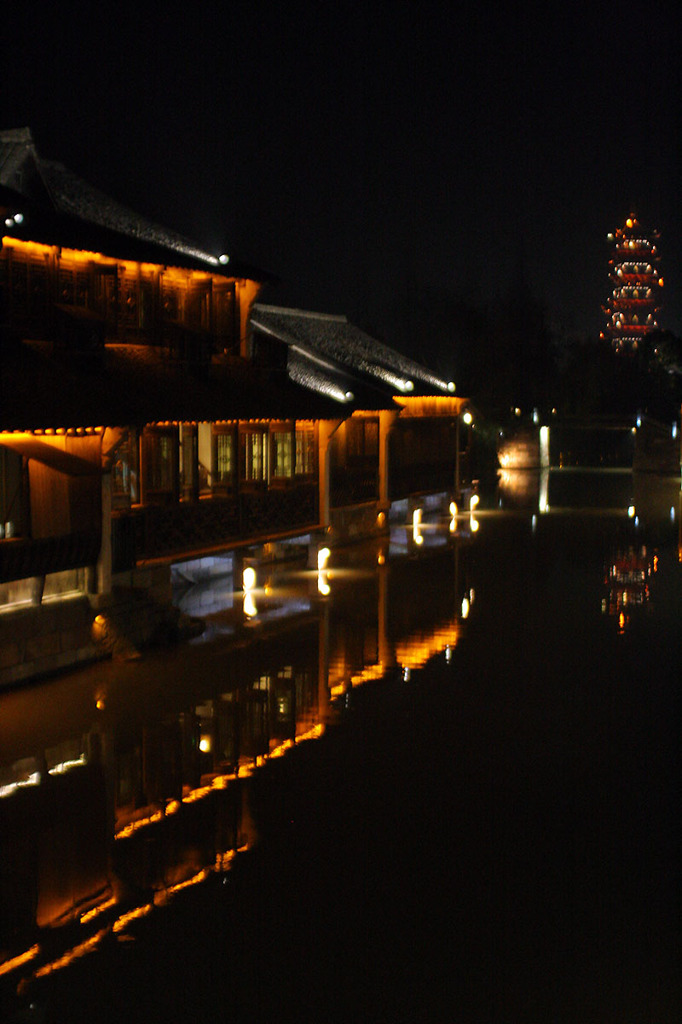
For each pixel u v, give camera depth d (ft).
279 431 76.07
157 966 24.94
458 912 27.53
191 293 70.64
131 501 58.54
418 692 48.57
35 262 54.65
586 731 42.93
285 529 75.72
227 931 26.48
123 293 63.16
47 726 42.16
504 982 24.21
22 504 46.24
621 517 130.11
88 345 55.01
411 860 30.63
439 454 124.77
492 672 52.24
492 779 37.35
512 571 84.53
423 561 89.71
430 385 117.50
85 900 27.94
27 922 26.71
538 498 161.07
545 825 33.30
